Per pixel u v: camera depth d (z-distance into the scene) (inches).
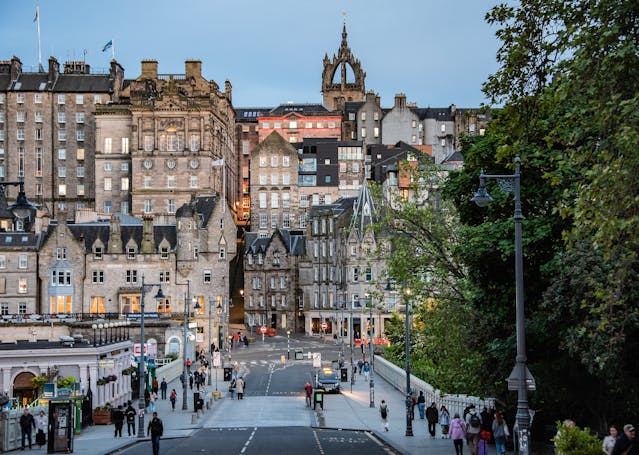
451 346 2357.3
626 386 1732.3
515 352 1955.0
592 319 1644.9
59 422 2026.3
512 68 1306.6
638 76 1111.6
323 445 2202.3
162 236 6033.5
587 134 1402.6
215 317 5994.1
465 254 1942.7
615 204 1064.8
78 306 5856.3
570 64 1160.8
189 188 7731.3
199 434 2534.5
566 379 1920.5
